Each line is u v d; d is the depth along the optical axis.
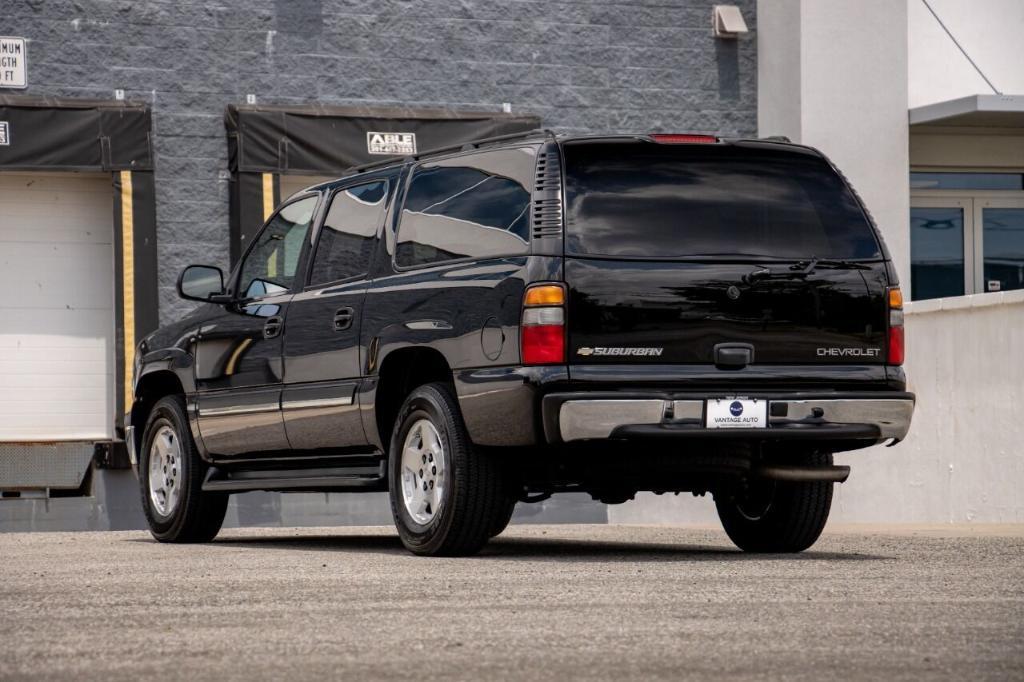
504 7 36.16
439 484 16.73
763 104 37.22
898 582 13.59
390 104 35.62
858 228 16.88
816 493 17.94
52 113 33.62
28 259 34.25
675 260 16.03
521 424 15.69
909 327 28.64
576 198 15.98
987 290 39.81
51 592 13.18
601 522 34.22
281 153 34.47
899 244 36.59
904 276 36.59
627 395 15.57
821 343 16.45
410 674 8.74
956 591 12.85
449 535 16.58
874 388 16.66
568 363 15.64
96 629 10.70
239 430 20.19
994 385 26.16
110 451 33.09
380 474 18.03
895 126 36.66
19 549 19.84
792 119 36.44
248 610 11.70
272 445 19.67
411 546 17.12
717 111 37.03
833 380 16.44
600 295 15.76
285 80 35.16
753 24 37.34
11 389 34.12
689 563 15.76
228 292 20.95
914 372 28.47
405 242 17.83
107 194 34.53
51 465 32.88
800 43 36.12
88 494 33.03
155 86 34.62
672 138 16.44
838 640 9.95
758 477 16.70
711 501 34.62
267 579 14.16
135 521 33.25
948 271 39.72
